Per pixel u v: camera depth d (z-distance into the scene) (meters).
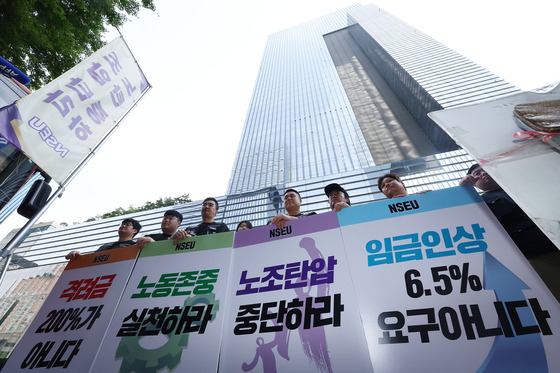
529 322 1.46
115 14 7.86
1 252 2.72
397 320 1.65
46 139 3.38
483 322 1.52
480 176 2.66
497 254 1.77
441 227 2.04
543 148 1.84
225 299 2.10
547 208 1.53
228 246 2.50
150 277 2.45
